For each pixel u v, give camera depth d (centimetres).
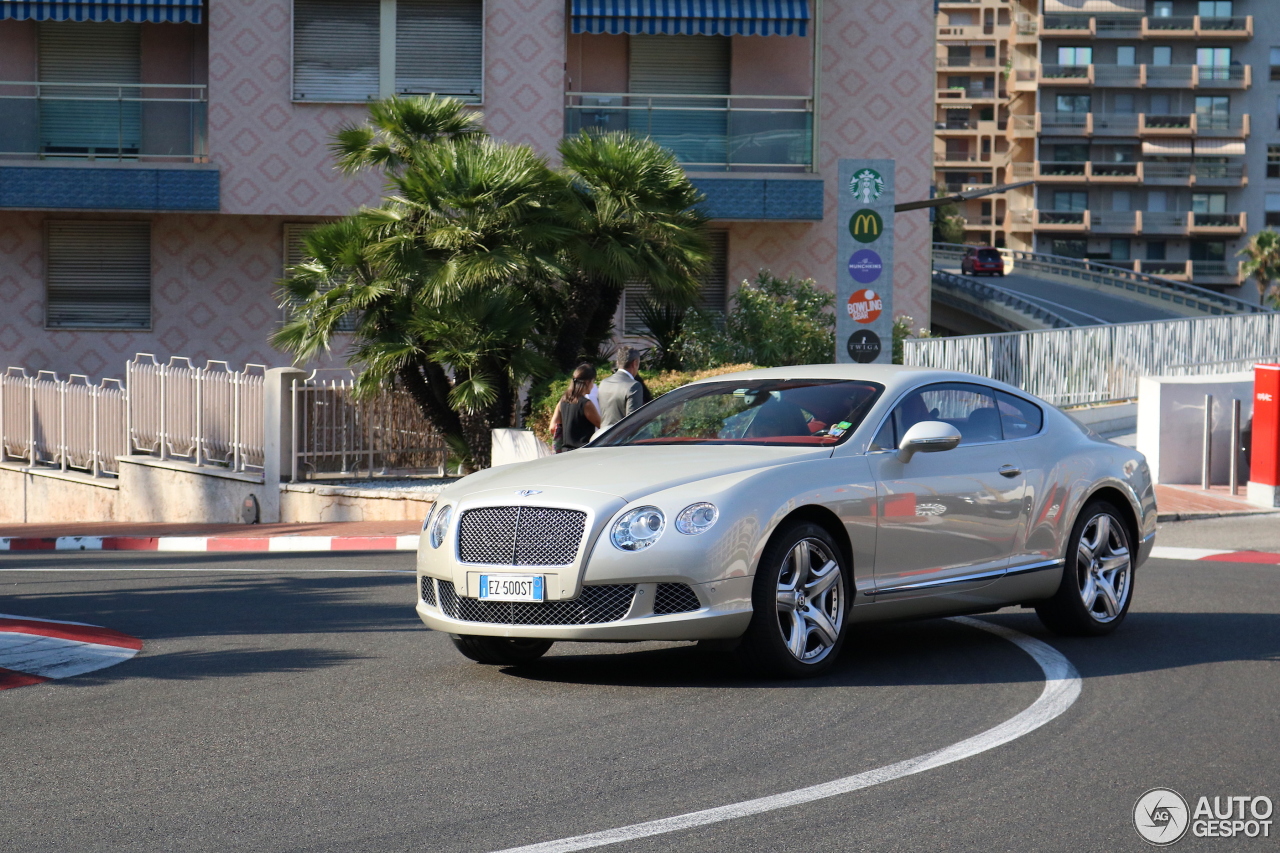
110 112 2569
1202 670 802
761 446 826
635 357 1462
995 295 6762
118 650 889
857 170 1884
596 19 2544
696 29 2553
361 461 1970
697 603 728
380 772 586
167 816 523
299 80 2569
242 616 1053
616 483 755
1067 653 862
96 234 2661
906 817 515
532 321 1886
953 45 13525
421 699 734
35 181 2519
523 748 625
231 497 1964
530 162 1886
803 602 772
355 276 1900
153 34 2645
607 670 814
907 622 999
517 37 2592
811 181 2602
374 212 1881
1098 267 8181
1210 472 2012
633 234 1942
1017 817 515
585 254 1875
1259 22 10831
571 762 598
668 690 750
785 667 762
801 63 2712
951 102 13475
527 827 504
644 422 904
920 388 873
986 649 878
